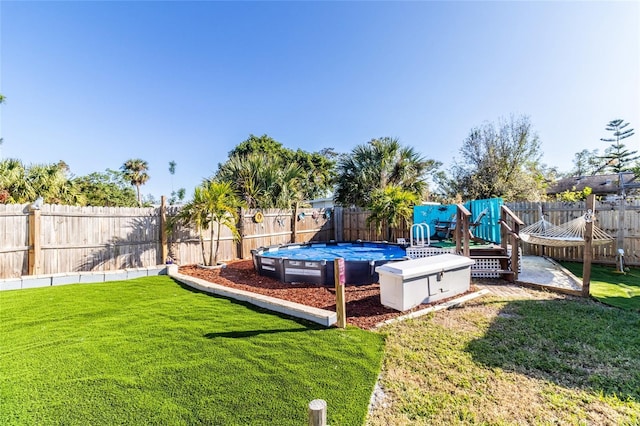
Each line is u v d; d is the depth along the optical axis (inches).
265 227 406.3
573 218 334.3
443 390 95.4
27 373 103.2
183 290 216.1
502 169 554.9
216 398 90.2
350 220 516.1
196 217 287.3
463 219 246.5
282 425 79.2
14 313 164.7
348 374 102.7
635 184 736.3
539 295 201.0
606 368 107.3
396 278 168.1
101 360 112.4
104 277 245.1
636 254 297.9
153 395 91.6
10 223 228.8
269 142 1014.4
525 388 96.3
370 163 544.7
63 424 79.4
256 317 158.2
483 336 134.1
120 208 281.7
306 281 229.3
